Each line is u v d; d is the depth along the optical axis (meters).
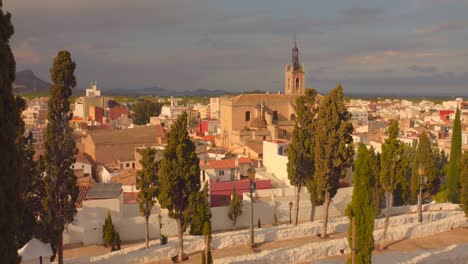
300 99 53.75
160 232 50.56
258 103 122.50
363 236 29.78
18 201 18.44
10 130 17.97
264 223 59.38
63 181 35.53
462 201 46.75
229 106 123.25
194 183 36.53
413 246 39.19
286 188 68.75
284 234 42.97
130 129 117.62
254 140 110.88
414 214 51.69
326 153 43.88
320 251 35.84
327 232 45.34
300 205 60.72
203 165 78.00
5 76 17.72
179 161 35.88
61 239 35.75
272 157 82.12
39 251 31.05
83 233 50.38
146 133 116.12
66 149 35.22
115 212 53.53
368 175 29.97
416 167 67.81
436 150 83.19
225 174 76.75
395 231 41.09
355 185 30.00
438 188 78.69
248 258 33.53
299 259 34.97
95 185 57.69
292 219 59.12
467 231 43.94
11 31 18.31
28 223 34.72
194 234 47.78
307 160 52.06
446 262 33.28
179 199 36.62
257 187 71.00
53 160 34.91
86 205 52.16
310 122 53.38
